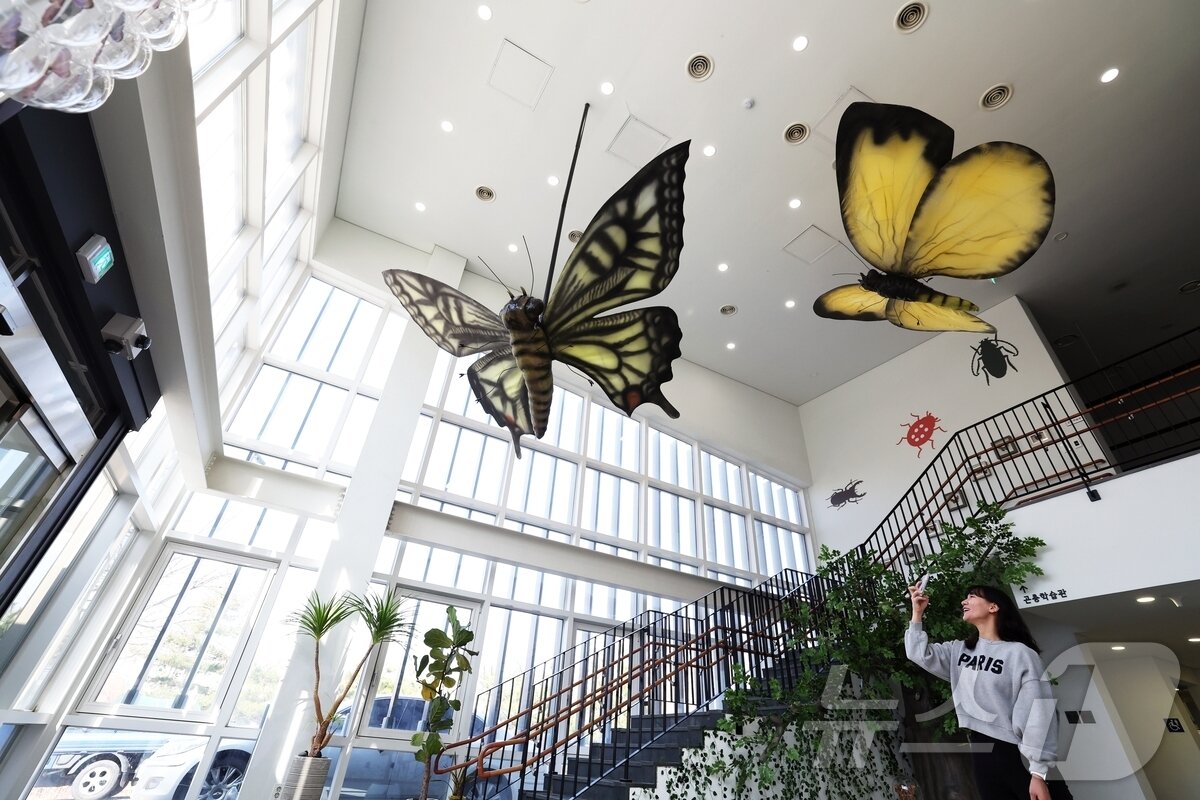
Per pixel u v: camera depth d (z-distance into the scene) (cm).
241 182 458
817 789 445
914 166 312
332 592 574
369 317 809
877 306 451
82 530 409
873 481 1005
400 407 706
